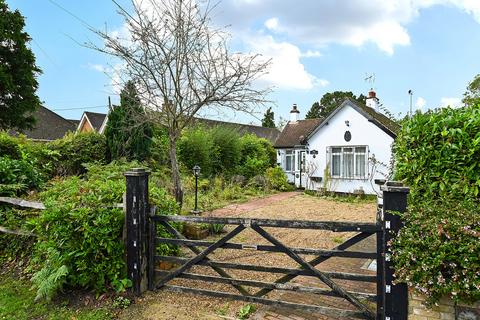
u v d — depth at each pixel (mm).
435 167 3051
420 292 2451
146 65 6004
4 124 17359
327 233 6484
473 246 2207
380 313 2830
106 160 10883
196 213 6883
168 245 4480
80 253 3525
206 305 3381
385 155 12945
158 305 3387
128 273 3615
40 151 9125
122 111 9797
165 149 11602
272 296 3609
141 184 3646
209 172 13586
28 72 17391
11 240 4727
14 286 3939
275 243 3256
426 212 2598
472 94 10133
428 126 3160
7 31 16391
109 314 3238
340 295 3012
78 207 3701
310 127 17969
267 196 13258
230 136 15266
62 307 3402
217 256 4988
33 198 5117
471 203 2619
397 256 2506
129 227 3625
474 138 2863
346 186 13828
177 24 5965
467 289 2217
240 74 6062
